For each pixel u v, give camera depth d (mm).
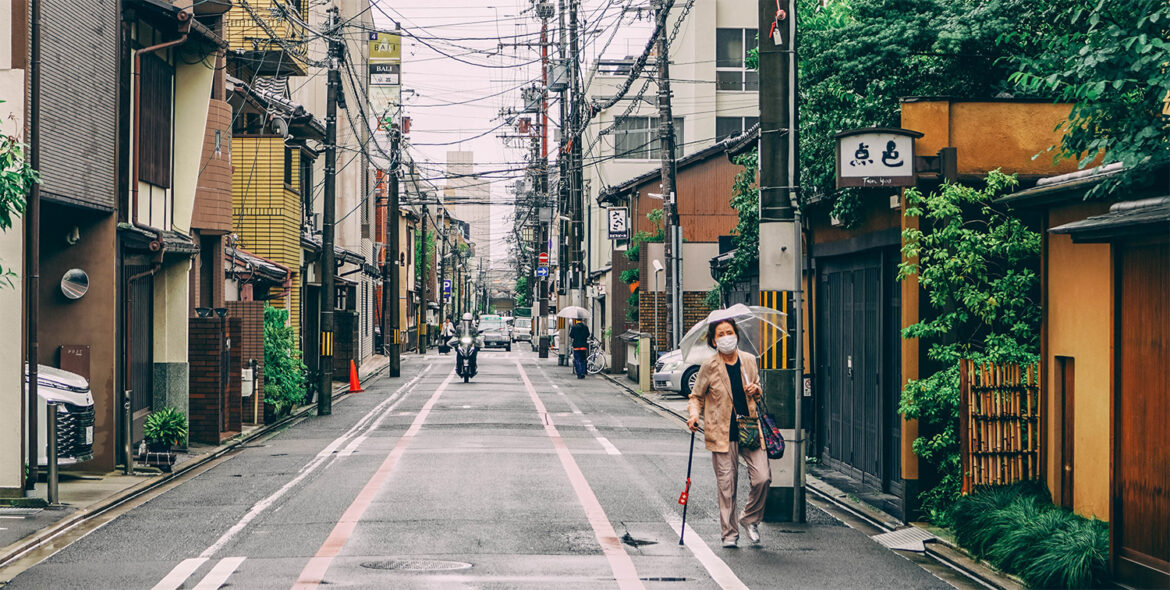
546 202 61469
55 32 12672
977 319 11086
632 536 10328
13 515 11234
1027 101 11180
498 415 23750
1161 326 7855
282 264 28078
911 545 10125
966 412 10359
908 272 10906
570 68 45719
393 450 17297
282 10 24969
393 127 43938
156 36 16578
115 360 14352
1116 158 8141
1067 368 10008
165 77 17125
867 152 10914
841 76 13898
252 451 17578
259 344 21578
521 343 91375
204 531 10531
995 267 11039
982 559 9148
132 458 14258
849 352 14672
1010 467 10367
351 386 31797
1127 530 8266
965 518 9758
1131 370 8266
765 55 11406
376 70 54688
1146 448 8031
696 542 10102
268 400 21641
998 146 11172
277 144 28031
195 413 17859
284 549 9609
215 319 17938
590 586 8266
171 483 13977
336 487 13359
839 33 13992
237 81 24703
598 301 48250
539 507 11875
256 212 28047
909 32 13344
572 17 38438
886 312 12938
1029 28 12477
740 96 49938
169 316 17594
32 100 11914
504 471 14789
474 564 8984
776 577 8734
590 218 51688
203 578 8508
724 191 39750
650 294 34562
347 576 8523
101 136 14008
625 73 51125
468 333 36969
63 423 12727
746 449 9969
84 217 14195
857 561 9438
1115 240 8336
